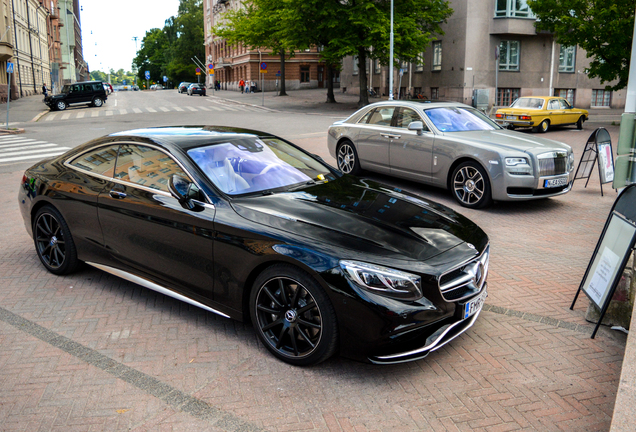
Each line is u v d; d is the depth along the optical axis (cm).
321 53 2978
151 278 413
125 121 2567
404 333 304
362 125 943
